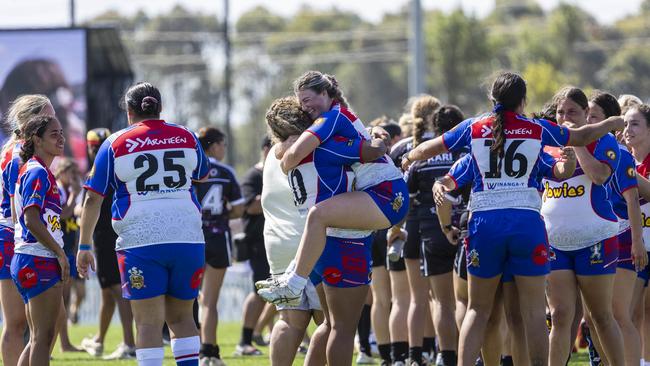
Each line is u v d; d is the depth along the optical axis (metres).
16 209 21.14
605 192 21.80
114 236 31.77
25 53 66.62
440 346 24.94
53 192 21.12
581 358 30.17
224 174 29.22
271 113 20.17
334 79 20.73
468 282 20.61
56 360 31.09
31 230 20.53
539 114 22.55
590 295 21.75
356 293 19.47
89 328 45.84
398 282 26.47
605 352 21.94
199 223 20.62
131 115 20.80
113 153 20.16
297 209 20.56
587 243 21.53
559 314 21.73
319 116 19.48
